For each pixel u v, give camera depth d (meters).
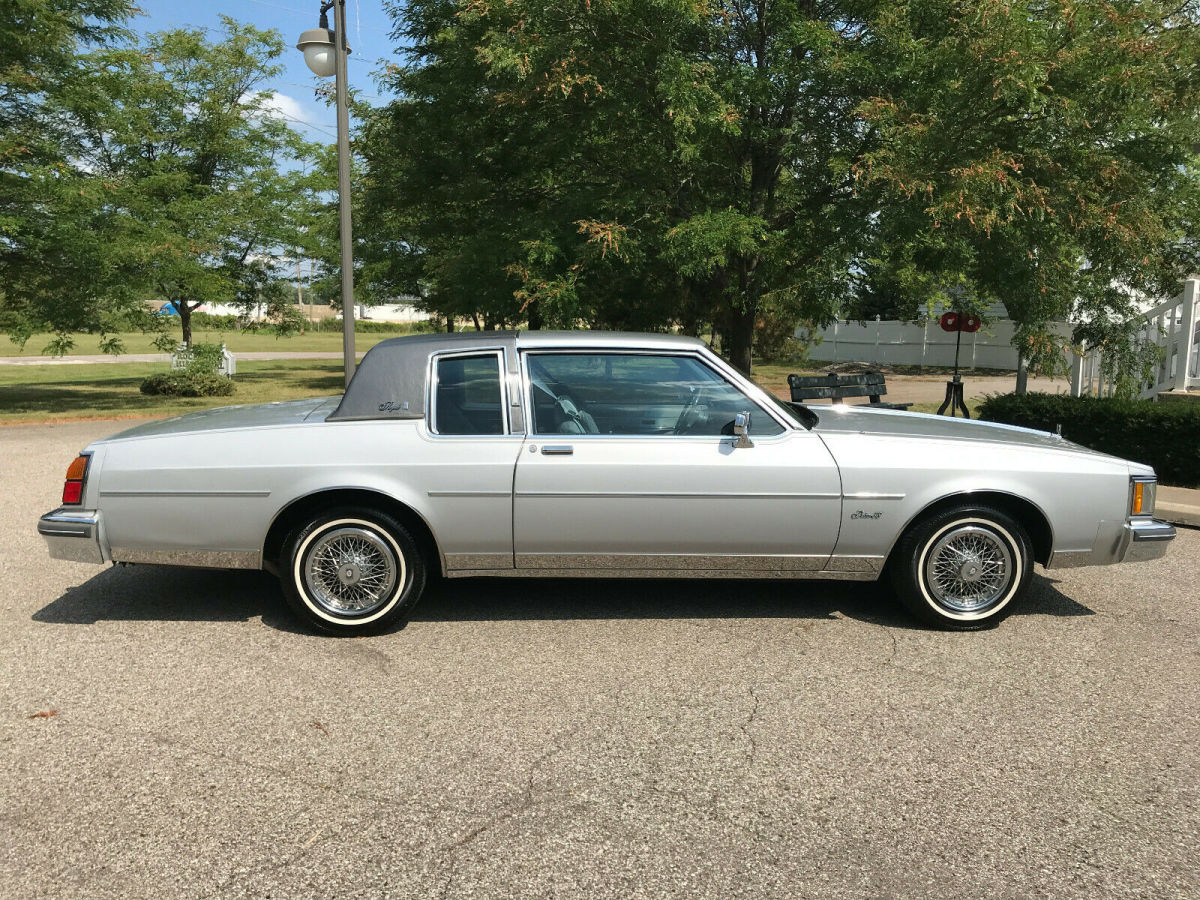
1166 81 9.57
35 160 15.97
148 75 20.34
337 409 4.62
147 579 5.55
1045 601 5.25
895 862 2.67
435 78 13.50
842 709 3.73
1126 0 9.49
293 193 22.50
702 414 4.67
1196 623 4.86
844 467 4.52
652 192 11.44
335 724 3.55
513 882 2.56
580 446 4.51
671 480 4.48
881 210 10.23
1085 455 4.72
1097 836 2.81
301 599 4.51
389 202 15.48
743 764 3.25
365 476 4.45
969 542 4.67
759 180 11.97
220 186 21.56
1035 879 2.59
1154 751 3.37
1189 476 8.50
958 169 8.77
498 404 4.58
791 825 2.86
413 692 3.87
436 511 4.48
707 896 2.50
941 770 3.22
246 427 4.58
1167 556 6.33
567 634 4.60
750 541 4.58
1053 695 3.88
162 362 32.75
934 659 4.30
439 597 5.21
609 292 15.45
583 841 2.76
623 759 3.29
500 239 12.38
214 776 3.14
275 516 4.47
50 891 2.50
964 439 4.71
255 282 23.44
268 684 3.94
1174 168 10.15
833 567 4.65
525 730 3.51
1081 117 9.23
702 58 10.99
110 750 3.32
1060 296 10.15
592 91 10.51
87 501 4.48
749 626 4.74
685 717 3.64
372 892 2.51
